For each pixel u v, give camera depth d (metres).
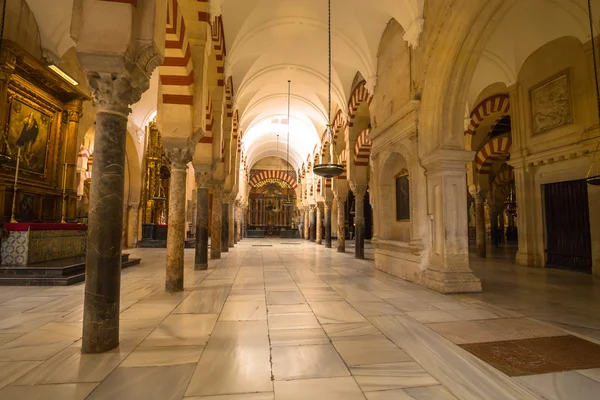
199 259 7.93
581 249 7.86
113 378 2.32
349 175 11.70
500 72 9.61
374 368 2.53
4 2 6.34
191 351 2.83
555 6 7.37
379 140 8.52
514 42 8.74
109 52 2.87
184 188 5.60
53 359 2.65
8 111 6.67
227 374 2.40
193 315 3.95
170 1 4.22
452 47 5.63
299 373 2.43
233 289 5.54
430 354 2.82
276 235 29.59
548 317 4.00
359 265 9.07
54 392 2.12
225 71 8.36
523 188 9.09
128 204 14.43
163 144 5.48
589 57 7.27
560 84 8.08
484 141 13.33
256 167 30.31
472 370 2.52
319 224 19.34
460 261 5.69
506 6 5.16
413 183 6.66
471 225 22.89
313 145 19.17
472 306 4.52
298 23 8.98
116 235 2.99
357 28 8.64
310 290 5.51
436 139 6.02
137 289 5.50
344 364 2.60
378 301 4.77
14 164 6.88
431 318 3.92
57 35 7.48
